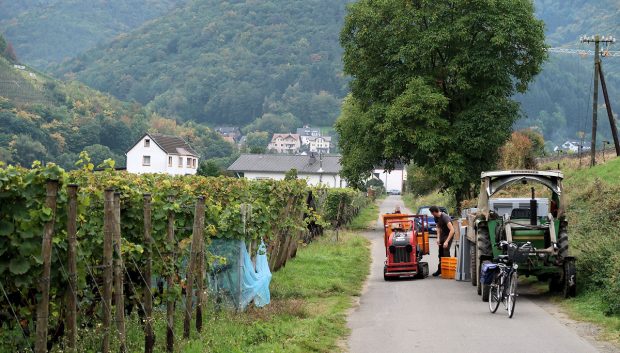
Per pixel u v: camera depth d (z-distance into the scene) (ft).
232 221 45.01
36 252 25.14
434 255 95.96
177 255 38.40
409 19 138.51
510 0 135.44
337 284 62.08
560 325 43.78
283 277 65.16
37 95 357.00
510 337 40.22
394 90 141.38
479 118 136.26
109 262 29.22
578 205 93.91
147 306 33.14
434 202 217.56
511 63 139.23
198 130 504.02
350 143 156.04
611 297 46.42
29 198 24.80
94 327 32.83
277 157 366.63
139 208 35.96
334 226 137.69
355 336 41.29
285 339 38.55
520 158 168.14
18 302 26.91
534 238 55.47
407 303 54.29
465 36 134.51
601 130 631.56
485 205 59.62
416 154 139.64
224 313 42.29
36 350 25.04
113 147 302.45
